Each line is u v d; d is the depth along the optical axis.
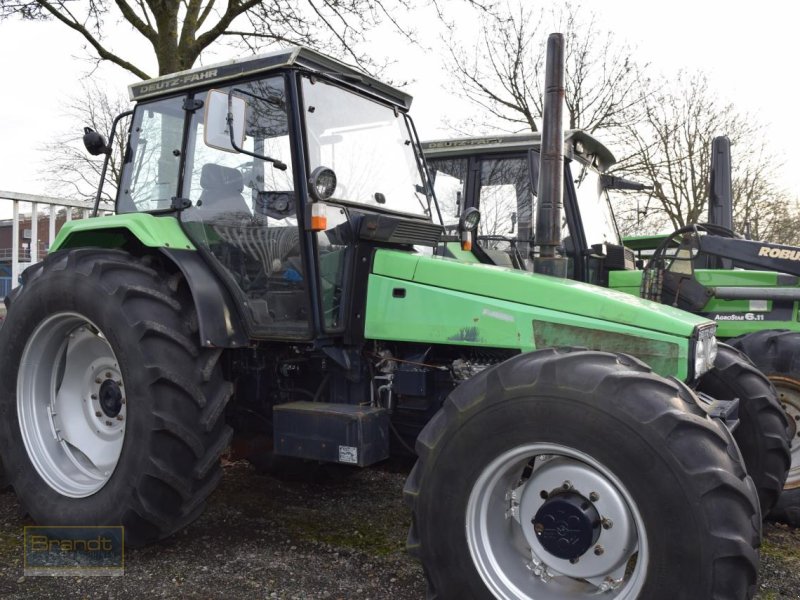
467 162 5.38
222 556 2.92
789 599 2.69
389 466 4.23
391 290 2.96
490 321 2.75
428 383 2.95
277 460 3.86
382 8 7.86
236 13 7.16
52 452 3.17
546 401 2.09
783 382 3.77
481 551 2.18
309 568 2.81
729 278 4.61
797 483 3.63
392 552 3.00
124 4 6.90
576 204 5.04
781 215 19.70
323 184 2.81
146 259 3.20
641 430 1.95
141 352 2.78
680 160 16.66
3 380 3.19
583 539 2.08
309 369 3.23
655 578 1.93
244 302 3.07
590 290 2.71
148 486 2.75
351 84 3.22
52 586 2.59
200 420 2.84
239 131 2.73
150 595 2.53
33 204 5.27
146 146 3.47
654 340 2.52
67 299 3.00
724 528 1.88
